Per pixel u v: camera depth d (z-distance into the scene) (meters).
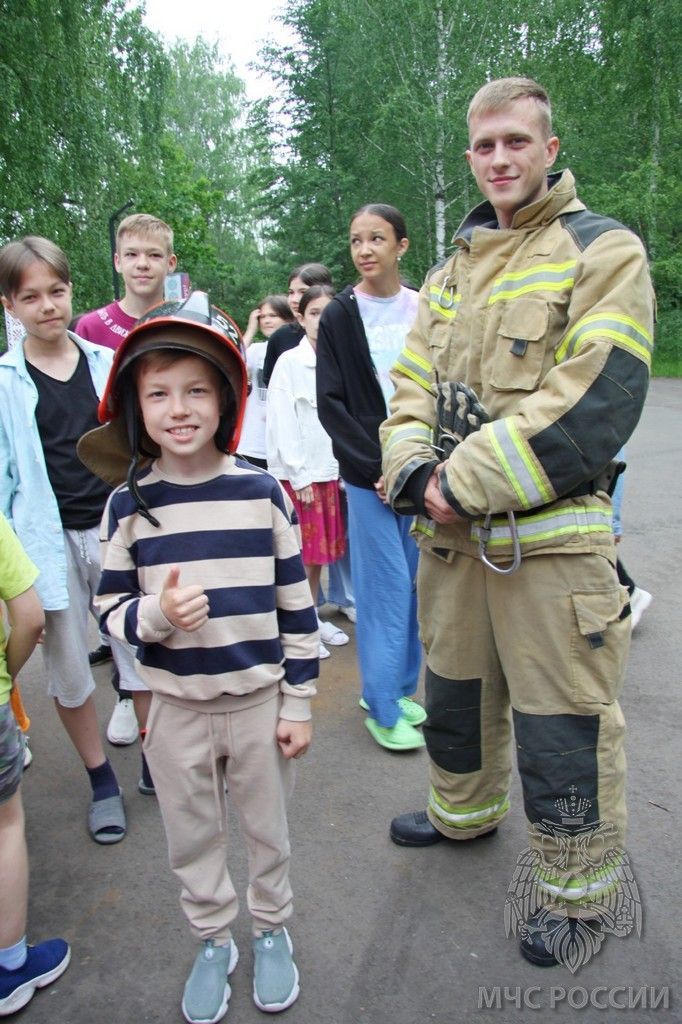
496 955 2.10
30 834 2.70
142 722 2.84
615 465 1.96
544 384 1.83
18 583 1.99
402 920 2.23
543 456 1.78
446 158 19.22
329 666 3.92
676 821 2.58
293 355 3.97
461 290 2.10
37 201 15.35
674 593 4.63
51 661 2.64
